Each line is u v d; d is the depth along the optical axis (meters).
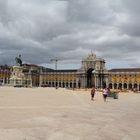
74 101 33.16
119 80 171.62
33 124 14.02
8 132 11.67
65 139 10.82
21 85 120.25
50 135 11.46
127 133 12.50
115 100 39.41
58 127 13.38
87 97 44.91
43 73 197.25
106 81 171.12
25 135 11.27
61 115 18.11
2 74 184.75
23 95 41.97
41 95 44.78
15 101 28.62
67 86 188.38
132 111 22.52
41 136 11.22
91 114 19.39
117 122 15.75
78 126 13.86
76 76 181.62
